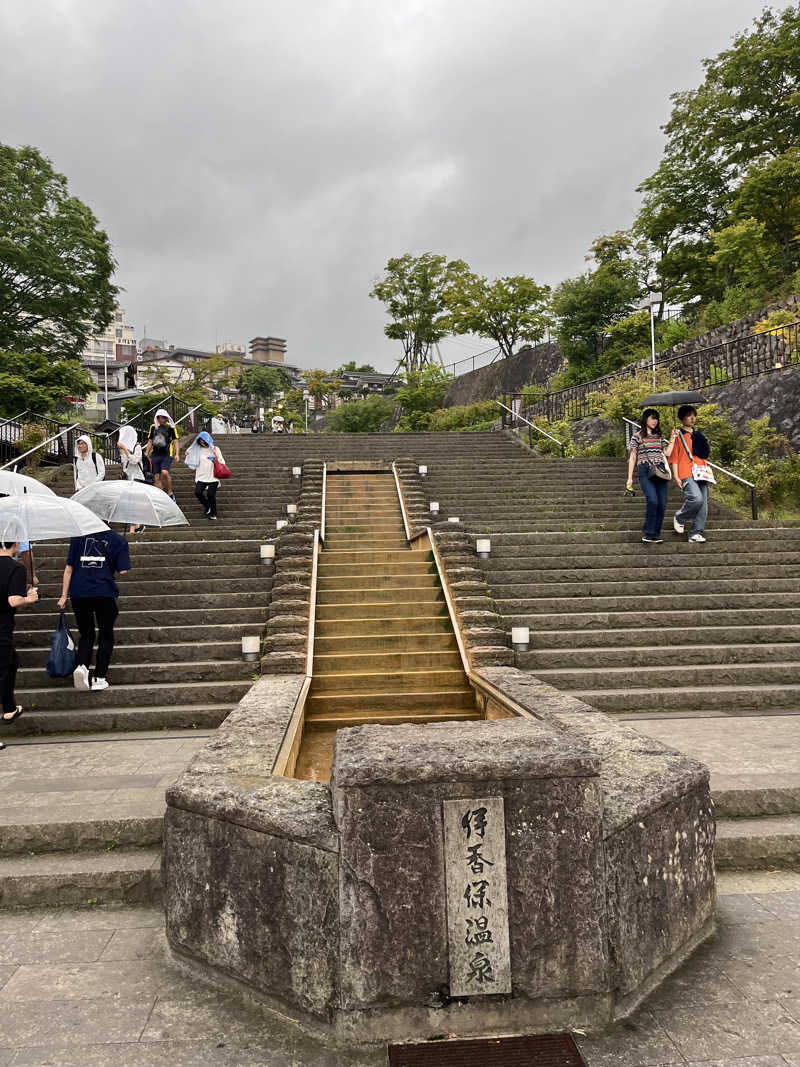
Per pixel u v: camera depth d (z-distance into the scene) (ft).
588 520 38.09
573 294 91.09
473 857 8.09
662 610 26.20
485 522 37.60
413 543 35.37
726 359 53.11
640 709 20.47
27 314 90.89
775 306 54.29
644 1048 7.86
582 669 22.34
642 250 94.68
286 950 8.60
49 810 13.20
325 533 36.55
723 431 46.24
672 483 41.60
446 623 25.55
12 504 18.93
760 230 71.26
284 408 155.02
